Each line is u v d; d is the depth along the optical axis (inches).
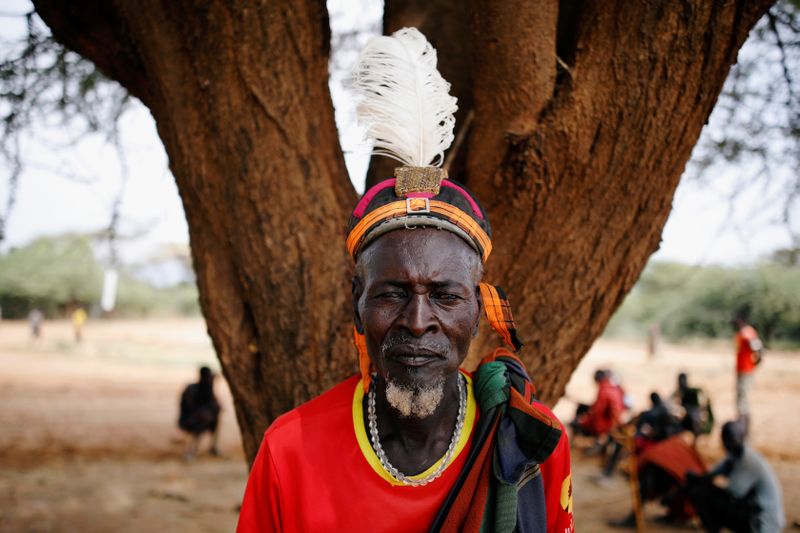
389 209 52.8
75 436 382.6
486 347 81.4
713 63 70.7
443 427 56.9
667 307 1341.0
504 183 75.4
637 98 70.7
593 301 80.7
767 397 613.0
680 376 337.1
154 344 1067.9
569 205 75.3
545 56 71.2
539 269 78.1
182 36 74.6
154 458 340.8
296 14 75.0
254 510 57.5
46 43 129.9
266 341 81.4
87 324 1503.4
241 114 75.9
